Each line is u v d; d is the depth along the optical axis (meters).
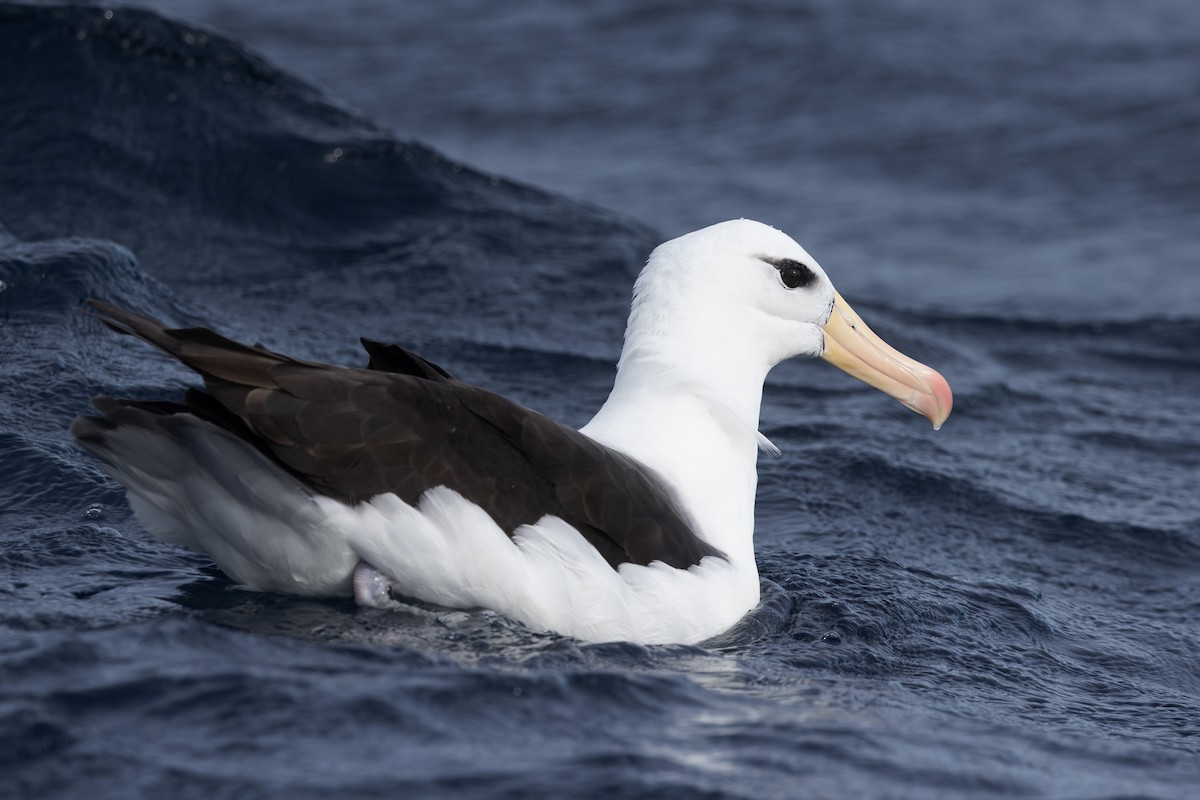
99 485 11.09
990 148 30.50
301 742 7.25
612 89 33.19
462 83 33.41
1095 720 9.59
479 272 19.25
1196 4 38.72
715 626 9.70
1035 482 15.18
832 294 11.27
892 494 14.24
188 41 21.39
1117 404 18.56
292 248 19.36
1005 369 19.78
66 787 6.68
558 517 9.02
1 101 19.97
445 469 8.76
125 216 18.75
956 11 37.56
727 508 10.30
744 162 29.73
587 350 17.45
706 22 36.47
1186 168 29.44
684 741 7.88
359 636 8.68
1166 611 12.40
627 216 22.31
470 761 7.27
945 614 11.21
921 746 8.31
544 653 8.76
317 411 8.52
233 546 9.13
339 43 35.66
